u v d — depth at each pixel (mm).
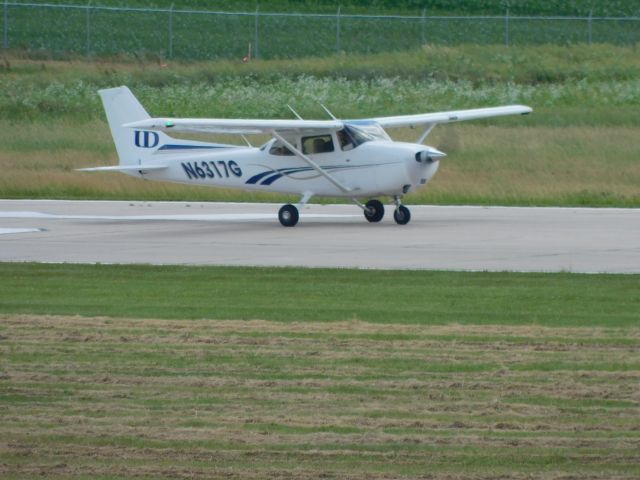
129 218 92250
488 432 32406
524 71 174500
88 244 74875
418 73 173000
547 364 39562
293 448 31125
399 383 37250
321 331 45250
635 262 64562
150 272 61625
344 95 158125
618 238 75938
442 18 175875
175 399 35594
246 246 73375
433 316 48406
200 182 89688
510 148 126625
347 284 57156
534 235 78000
